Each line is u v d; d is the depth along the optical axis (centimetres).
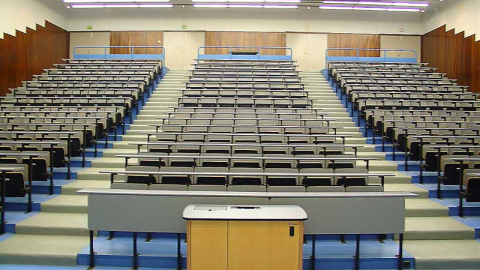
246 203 414
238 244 360
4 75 1243
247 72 1393
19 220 504
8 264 430
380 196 411
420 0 1529
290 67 1486
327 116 1012
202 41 1725
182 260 426
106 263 430
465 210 545
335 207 409
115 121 873
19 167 531
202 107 973
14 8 1306
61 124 751
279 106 1050
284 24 1722
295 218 357
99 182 634
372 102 1020
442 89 1220
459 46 1416
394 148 768
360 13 1722
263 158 538
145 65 1447
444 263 433
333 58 1595
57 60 1631
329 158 539
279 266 361
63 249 443
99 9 1723
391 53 1730
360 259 430
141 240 478
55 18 1612
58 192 600
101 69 1365
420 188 621
